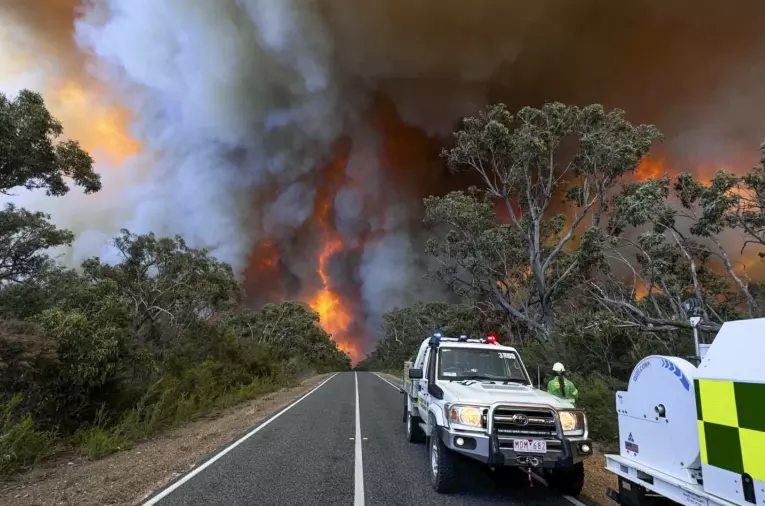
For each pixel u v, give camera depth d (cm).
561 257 2830
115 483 650
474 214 2948
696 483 370
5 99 1491
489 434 547
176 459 796
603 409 1000
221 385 1967
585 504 565
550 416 562
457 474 591
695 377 365
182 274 2594
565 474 601
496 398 585
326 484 632
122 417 1093
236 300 3062
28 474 718
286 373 3231
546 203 2778
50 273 2047
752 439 306
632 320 1588
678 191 1409
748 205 1178
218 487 615
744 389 314
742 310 1523
